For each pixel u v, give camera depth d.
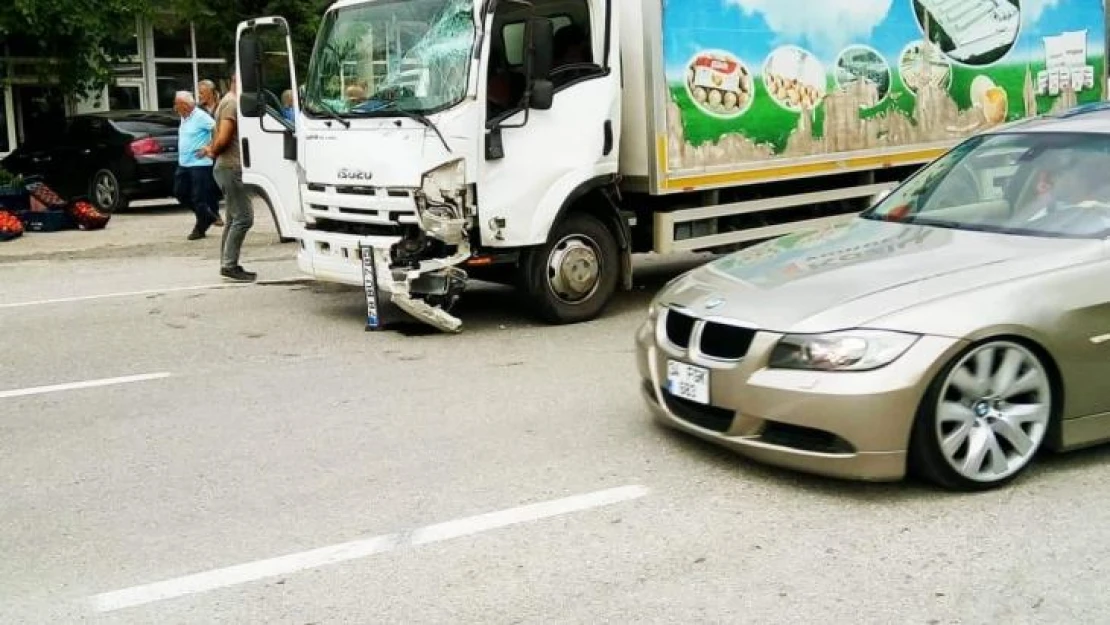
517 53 8.71
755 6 9.66
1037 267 5.17
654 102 9.11
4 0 18.66
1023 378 5.05
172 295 10.89
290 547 4.68
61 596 4.27
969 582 4.22
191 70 25.84
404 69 8.52
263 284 11.45
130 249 14.56
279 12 21.31
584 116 8.85
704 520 4.86
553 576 4.35
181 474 5.64
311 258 9.34
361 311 9.88
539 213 8.70
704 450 5.77
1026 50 12.13
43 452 6.06
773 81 9.88
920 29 11.05
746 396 5.04
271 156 9.59
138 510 5.16
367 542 4.71
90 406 6.97
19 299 10.84
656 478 5.39
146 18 22.59
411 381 7.40
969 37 11.52
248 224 11.51
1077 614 3.96
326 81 8.99
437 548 4.63
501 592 4.22
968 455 4.98
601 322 9.30
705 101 9.41
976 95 11.70
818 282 5.30
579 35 8.96
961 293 5.00
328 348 8.46
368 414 6.63
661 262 12.62
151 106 25.47
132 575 4.45
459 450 5.90
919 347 4.82
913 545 4.55
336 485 5.41
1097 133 6.04
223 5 22.20
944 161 6.66
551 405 6.72
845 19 10.39
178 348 8.56
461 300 10.44
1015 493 5.05
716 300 5.39
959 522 4.76
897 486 5.18
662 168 9.17
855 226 6.33
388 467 5.66
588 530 4.79
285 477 5.55
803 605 4.06
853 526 4.75
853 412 4.79
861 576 4.29
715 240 9.99
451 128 8.18
